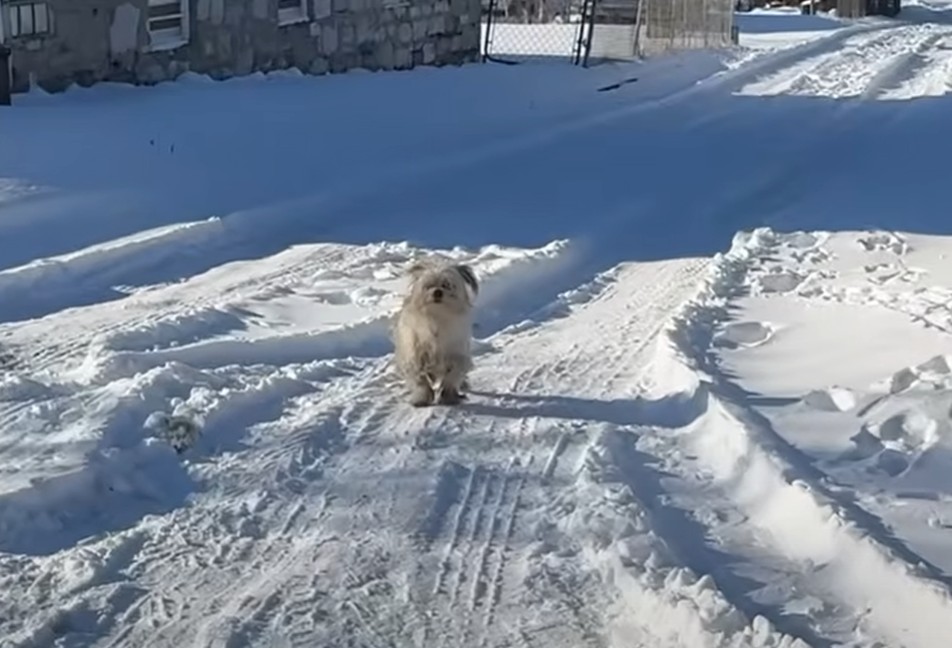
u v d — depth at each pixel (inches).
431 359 325.7
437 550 248.5
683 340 373.4
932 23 1811.0
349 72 959.0
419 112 808.9
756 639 211.3
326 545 249.9
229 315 398.6
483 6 1430.9
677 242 531.2
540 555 246.5
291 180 593.3
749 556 244.5
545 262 480.4
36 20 705.0
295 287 438.0
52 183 530.9
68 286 427.5
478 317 419.8
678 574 231.3
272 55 888.9
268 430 308.0
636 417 324.2
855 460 283.0
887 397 315.6
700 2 1326.3
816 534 246.5
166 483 277.1
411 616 223.6
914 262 485.4
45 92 708.7
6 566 237.9
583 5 1234.0
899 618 217.8
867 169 687.7
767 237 530.3
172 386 326.6
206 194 553.3
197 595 229.6
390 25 1017.5
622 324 414.3
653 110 888.9
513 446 302.8
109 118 667.4
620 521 255.4
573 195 605.9
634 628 219.1
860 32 1552.7
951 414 302.0
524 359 374.0
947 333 371.6
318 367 355.6
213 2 826.8
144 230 495.2
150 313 399.9
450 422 318.0
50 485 262.2
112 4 748.0
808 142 773.3
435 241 513.0
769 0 1982.0
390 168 634.8
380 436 308.0
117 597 227.9
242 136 667.4
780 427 300.7
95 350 350.3
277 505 267.6
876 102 961.5
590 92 972.6
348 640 215.6
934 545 239.6
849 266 479.8
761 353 365.7
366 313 410.3
